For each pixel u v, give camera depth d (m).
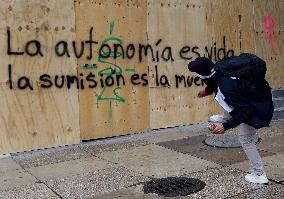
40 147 6.63
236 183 4.70
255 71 4.20
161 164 5.59
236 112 4.25
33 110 6.54
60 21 6.68
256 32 9.12
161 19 7.74
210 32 8.39
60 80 6.74
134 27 7.44
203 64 4.37
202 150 6.27
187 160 5.74
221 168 5.30
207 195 4.38
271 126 7.89
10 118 6.37
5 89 6.31
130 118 7.50
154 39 7.68
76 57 6.86
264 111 4.24
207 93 4.98
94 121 7.12
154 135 7.46
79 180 5.00
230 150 6.20
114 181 4.93
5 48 6.27
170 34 7.87
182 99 8.11
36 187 4.79
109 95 7.24
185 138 7.13
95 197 4.42
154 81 7.74
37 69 6.54
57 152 6.45
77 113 6.93
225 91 4.18
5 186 4.87
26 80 6.46
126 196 4.43
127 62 7.40
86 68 6.97
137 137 7.34
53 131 6.73
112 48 7.22
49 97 6.66
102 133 7.22
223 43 8.59
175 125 8.06
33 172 5.41
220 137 7.07
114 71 7.27
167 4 7.80
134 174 5.18
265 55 9.34
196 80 8.27
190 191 4.50
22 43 6.39
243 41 8.90
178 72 8.02
